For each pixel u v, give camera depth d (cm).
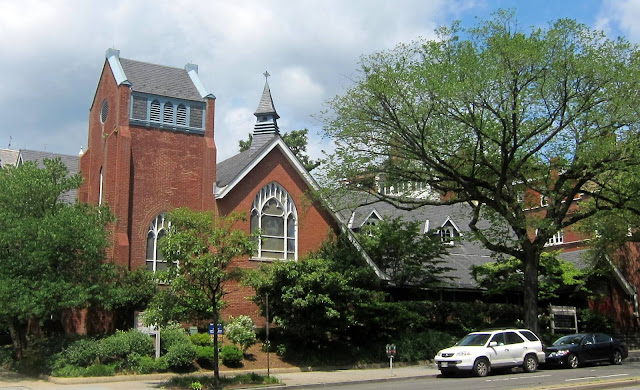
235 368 2684
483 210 3269
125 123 3253
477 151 2923
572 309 3778
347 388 2138
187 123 3450
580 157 2770
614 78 2642
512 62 2547
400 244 3466
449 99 2586
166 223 3228
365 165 2873
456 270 3928
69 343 2589
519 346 2505
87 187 3666
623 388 1786
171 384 2194
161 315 2175
